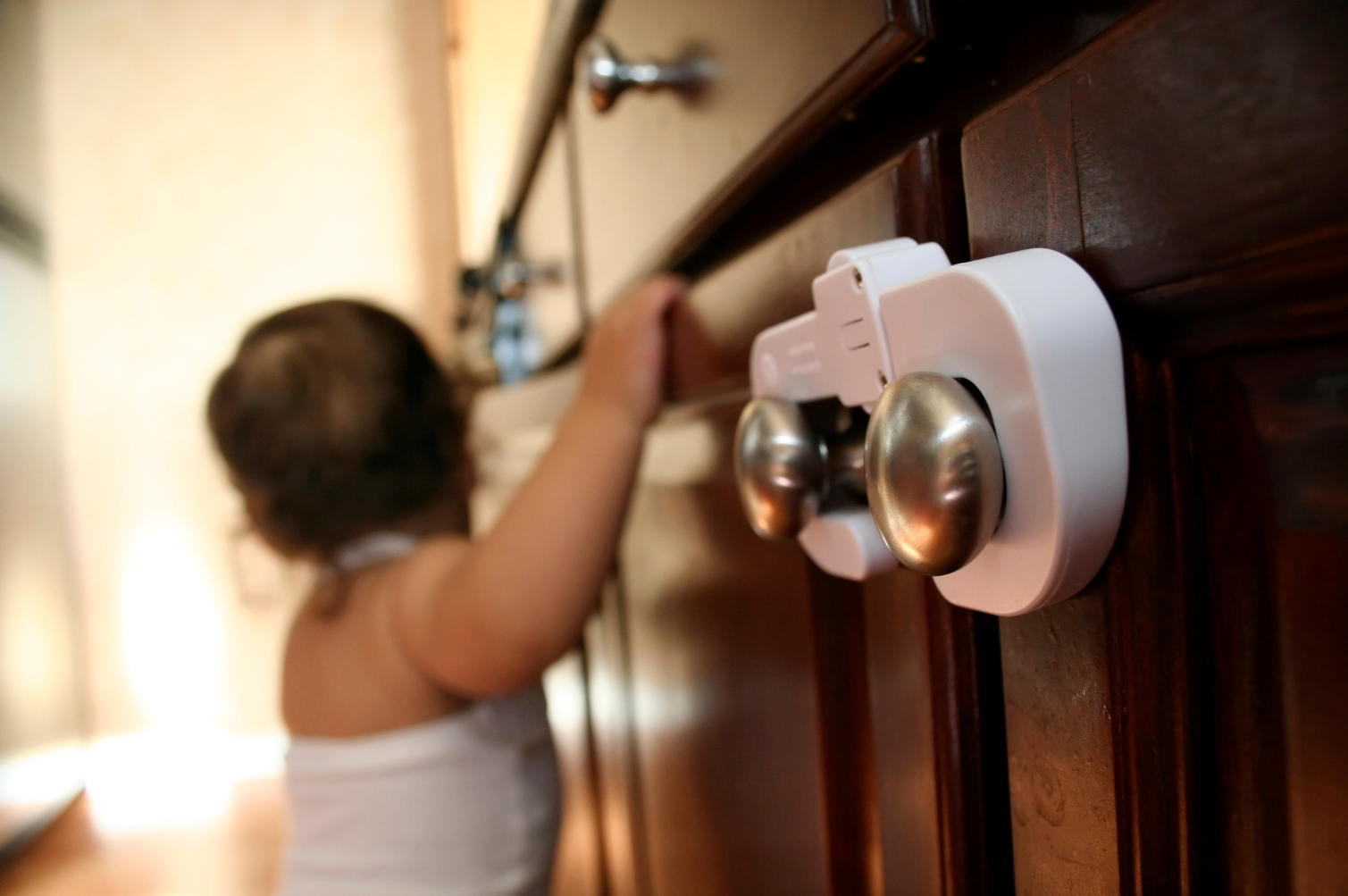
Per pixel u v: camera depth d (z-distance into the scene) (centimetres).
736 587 31
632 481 42
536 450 69
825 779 24
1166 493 13
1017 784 16
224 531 187
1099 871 14
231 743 193
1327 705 11
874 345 17
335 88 199
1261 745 12
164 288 192
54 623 175
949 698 18
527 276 66
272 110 196
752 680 29
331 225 199
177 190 193
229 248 195
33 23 184
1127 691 13
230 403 67
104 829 163
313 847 60
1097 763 14
